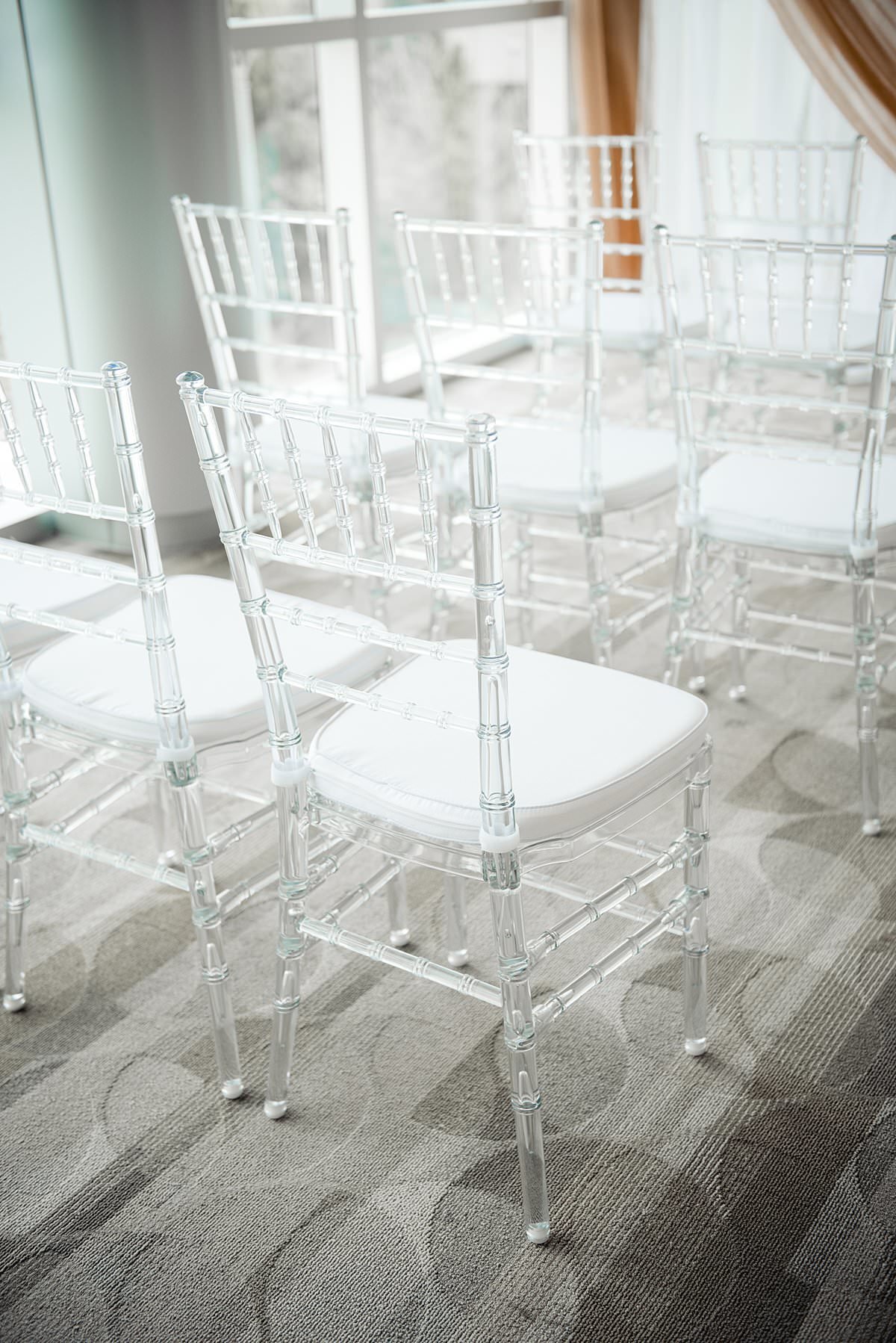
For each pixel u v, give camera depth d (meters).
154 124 3.24
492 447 1.22
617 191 5.10
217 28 3.28
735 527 2.35
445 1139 1.74
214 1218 1.63
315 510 3.75
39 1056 1.91
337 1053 1.89
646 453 2.67
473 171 5.06
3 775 1.88
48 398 3.50
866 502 2.17
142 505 1.54
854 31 4.21
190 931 2.16
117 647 1.88
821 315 3.44
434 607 2.79
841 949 2.04
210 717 1.70
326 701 1.77
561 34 5.05
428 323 2.60
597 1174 1.67
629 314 3.52
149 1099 1.83
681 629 2.51
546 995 1.97
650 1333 1.46
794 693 2.75
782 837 2.30
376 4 4.46
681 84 4.84
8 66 3.18
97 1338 1.48
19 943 1.96
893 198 4.51
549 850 1.50
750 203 4.84
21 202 3.32
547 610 3.07
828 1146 1.69
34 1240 1.61
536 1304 1.50
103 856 1.83
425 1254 1.57
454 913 2.00
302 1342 1.47
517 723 1.63
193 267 2.78
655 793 1.58
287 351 2.78
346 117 4.36
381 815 1.53
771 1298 1.49
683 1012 1.92
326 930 1.65
